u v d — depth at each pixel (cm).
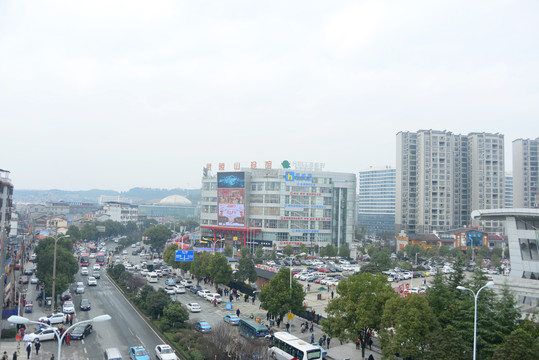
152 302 5459
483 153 18325
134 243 18200
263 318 5816
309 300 7138
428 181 17788
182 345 4441
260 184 15188
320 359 3825
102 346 4497
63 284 6266
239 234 15188
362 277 4378
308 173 15412
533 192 18962
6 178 8394
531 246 5603
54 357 4091
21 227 15738
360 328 4044
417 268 11275
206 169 16688
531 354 2747
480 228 18075
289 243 14775
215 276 7325
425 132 17950
